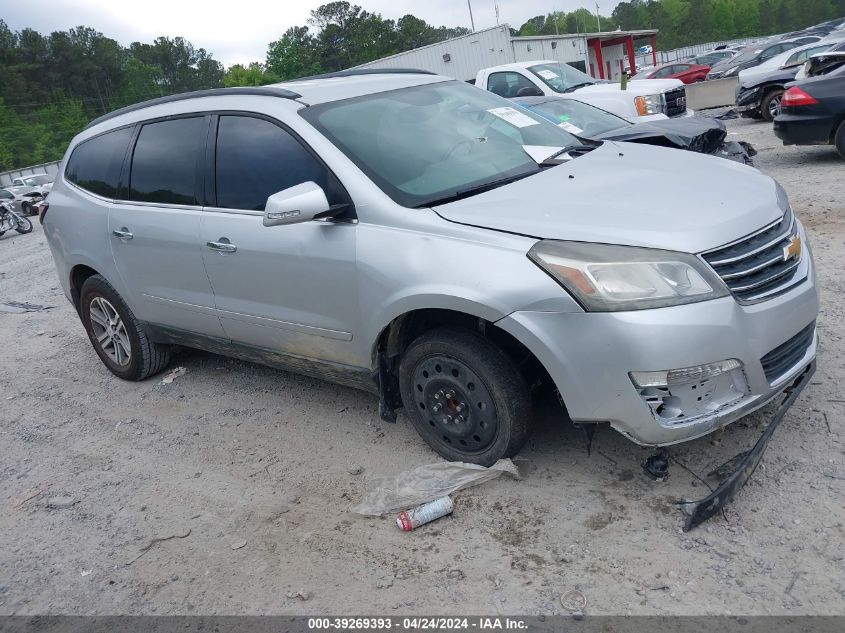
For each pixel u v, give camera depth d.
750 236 3.16
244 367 5.60
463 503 3.45
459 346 3.41
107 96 106.62
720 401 3.07
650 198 3.39
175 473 4.20
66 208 5.48
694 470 3.39
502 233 3.26
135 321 5.30
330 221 3.70
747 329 3.02
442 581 2.99
